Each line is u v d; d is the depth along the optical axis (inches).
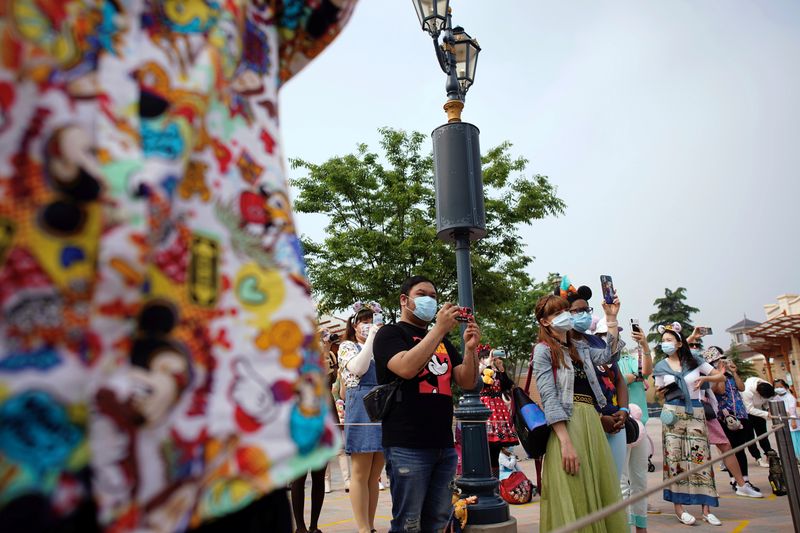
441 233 219.9
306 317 38.2
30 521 25.5
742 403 329.1
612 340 184.9
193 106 33.4
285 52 49.7
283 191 41.2
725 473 359.3
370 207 585.6
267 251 37.8
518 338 932.0
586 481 142.2
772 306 1608.0
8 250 26.4
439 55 234.8
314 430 36.1
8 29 28.0
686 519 217.5
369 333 189.5
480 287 567.2
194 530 34.3
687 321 2733.8
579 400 151.6
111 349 27.6
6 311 25.9
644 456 199.3
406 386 125.0
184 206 33.7
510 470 274.1
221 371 32.7
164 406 29.0
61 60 29.5
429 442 122.3
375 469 189.9
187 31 35.3
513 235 597.0
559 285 175.9
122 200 28.6
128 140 30.4
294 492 179.2
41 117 28.2
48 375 26.3
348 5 50.1
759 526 210.7
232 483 31.6
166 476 28.7
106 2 32.3
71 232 27.7
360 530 172.9
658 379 235.1
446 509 128.3
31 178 27.4
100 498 26.5
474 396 204.8
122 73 31.6
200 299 32.7
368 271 549.3
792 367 1222.3
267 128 42.2
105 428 27.0
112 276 27.5
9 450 25.3
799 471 149.9
